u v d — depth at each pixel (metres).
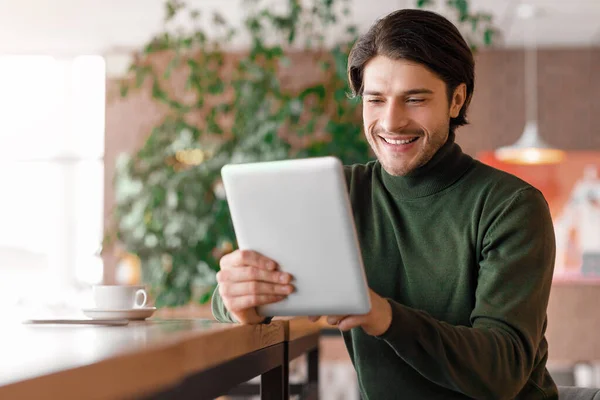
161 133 4.36
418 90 1.45
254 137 4.20
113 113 6.67
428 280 1.57
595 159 6.41
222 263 1.31
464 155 1.59
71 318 1.62
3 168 6.95
